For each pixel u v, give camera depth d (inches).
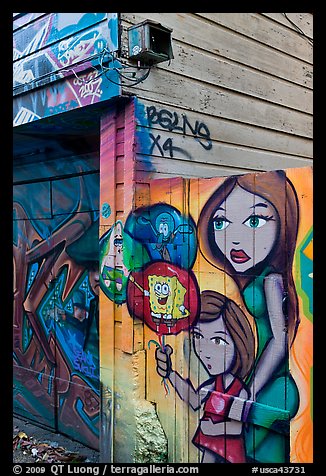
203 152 163.2
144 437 139.8
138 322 146.3
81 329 187.2
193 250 134.9
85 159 185.9
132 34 139.9
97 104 146.5
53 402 199.9
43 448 181.6
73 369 190.5
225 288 127.1
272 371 116.8
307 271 110.1
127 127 142.9
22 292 219.5
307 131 217.5
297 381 112.0
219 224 128.3
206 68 165.5
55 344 199.6
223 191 127.6
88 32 148.6
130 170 142.1
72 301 191.8
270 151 195.0
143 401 144.7
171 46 146.5
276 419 115.2
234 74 177.5
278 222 115.8
